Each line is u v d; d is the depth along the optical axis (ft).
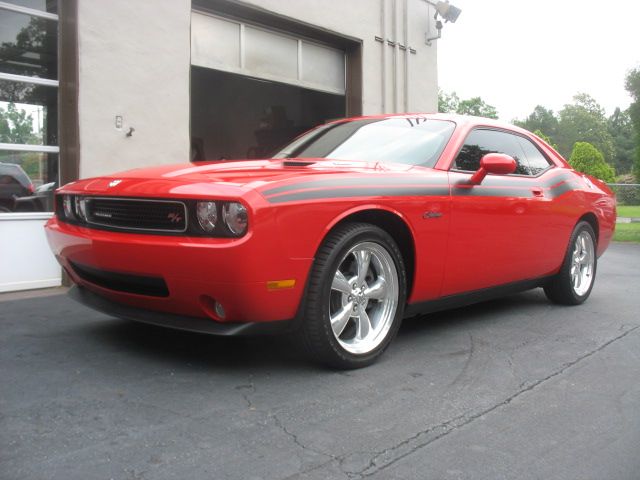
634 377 10.20
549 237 14.48
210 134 28.40
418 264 10.93
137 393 8.71
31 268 17.46
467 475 6.59
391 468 6.68
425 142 12.50
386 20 30.94
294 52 27.63
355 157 12.29
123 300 9.89
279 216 8.60
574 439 7.63
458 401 8.84
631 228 50.70
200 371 9.77
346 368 9.99
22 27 17.40
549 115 350.02
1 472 6.30
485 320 14.29
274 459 6.79
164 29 20.07
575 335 13.04
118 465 6.52
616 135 334.85
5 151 17.19
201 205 8.54
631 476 6.68
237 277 8.35
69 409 8.06
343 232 9.60
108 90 18.63
